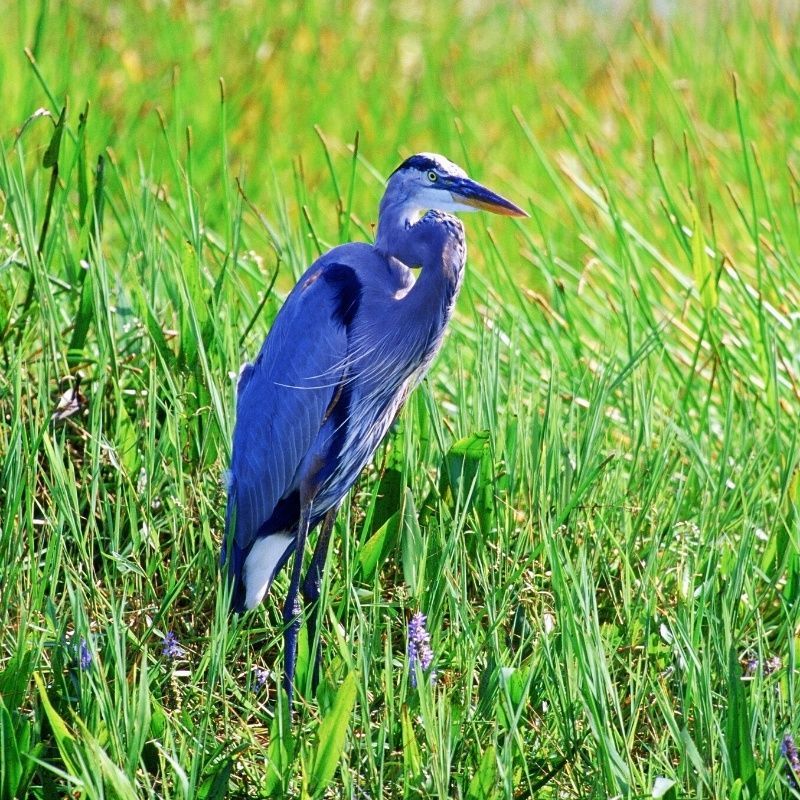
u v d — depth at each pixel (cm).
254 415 769
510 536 802
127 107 1481
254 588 768
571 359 1062
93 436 730
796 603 738
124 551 744
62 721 577
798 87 1703
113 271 1048
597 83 1778
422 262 768
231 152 1448
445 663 693
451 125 1669
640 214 1349
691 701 661
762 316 1012
